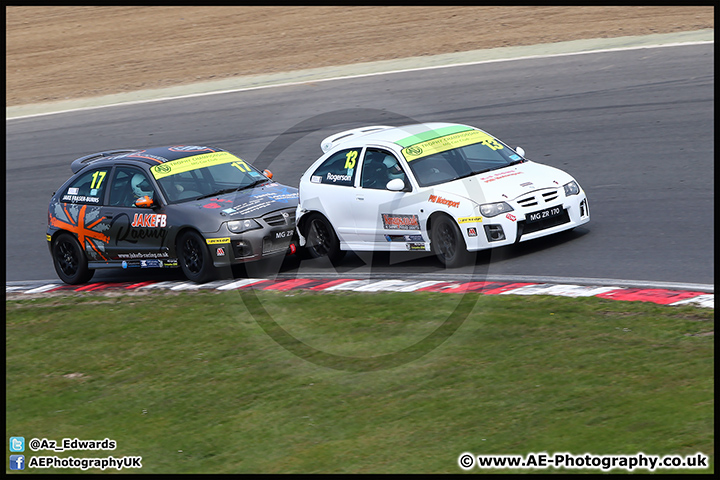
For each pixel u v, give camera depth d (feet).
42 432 82.89
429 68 235.81
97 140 217.36
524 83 210.59
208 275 122.21
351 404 80.02
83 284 135.64
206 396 85.61
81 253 133.39
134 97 253.24
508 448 68.28
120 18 344.69
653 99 184.55
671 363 78.07
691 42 218.59
